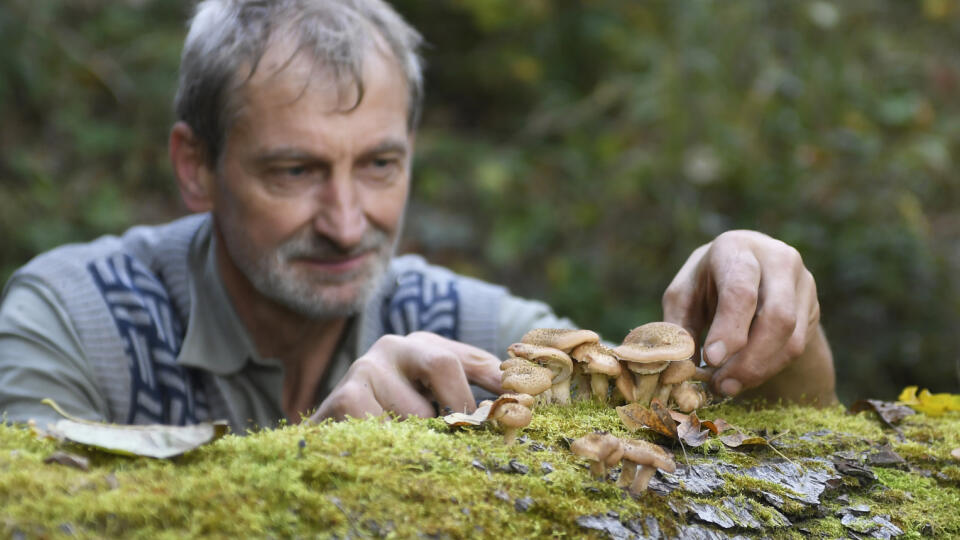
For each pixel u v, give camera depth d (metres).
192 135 2.65
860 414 2.04
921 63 6.54
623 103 6.64
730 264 1.82
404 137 2.57
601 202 6.18
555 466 1.42
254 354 2.66
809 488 1.57
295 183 2.46
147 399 2.53
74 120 6.23
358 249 2.53
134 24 6.78
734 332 1.74
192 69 2.54
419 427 1.50
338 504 1.20
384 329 2.87
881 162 5.77
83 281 2.58
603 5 7.00
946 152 6.00
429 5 7.26
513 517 1.27
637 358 1.65
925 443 1.90
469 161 6.69
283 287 2.51
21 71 6.02
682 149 5.82
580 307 5.95
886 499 1.64
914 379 5.79
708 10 5.94
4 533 1.07
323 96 2.39
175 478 1.22
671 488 1.45
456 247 6.36
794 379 2.07
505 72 7.15
